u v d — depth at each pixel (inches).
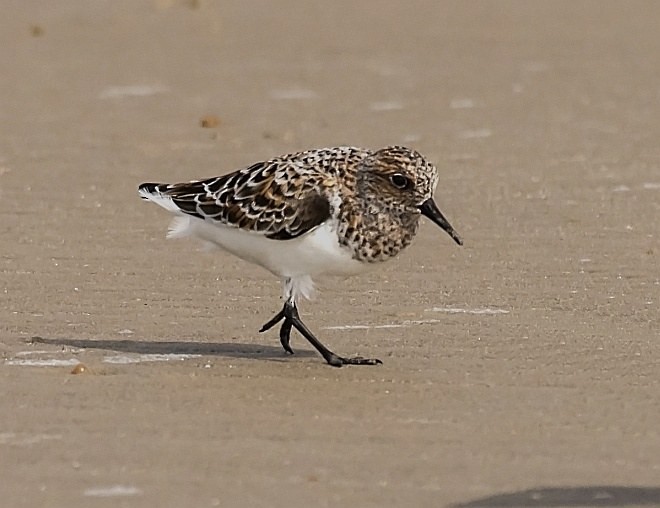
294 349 467.2
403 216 442.9
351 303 515.2
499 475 355.3
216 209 453.4
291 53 1004.6
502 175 695.1
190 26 1096.2
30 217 624.1
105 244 586.2
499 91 883.4
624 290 529.7
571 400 413.1
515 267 557.9
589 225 613.9
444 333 480.4
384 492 343.6
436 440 380.8
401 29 1085.1
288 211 439.5
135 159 731.4
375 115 825.5
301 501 337.7
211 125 803.4
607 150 741.3
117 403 409.1
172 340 474.0
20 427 387.9
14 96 872.9
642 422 394.3
